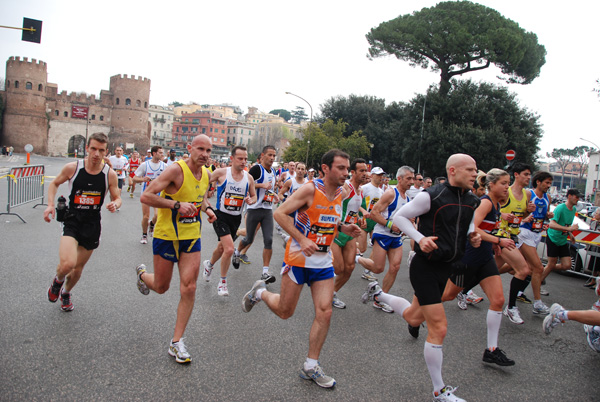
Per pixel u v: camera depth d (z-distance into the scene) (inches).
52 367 131.5
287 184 329.1
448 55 1350.9
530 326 206.4
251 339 163.8
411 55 1378.0
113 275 238.2
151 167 395.9
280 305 142.6
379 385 135.6
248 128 5393.7
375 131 2021.4
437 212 129.2
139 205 582.2
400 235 218.8
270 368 141.3
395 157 2009.1
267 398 122.7
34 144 2871.6
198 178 152.5
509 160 739.4
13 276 221.8
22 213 439.5
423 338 177.9
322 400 124.0
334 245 207.0
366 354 158.9
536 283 226.7
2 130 2827.3
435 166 1376.7
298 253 137.0
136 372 132.3
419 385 137.4
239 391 125.6
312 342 134.3
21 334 152.9
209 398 120.5
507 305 230.8
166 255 149.8
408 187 226.8
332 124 1809.8
